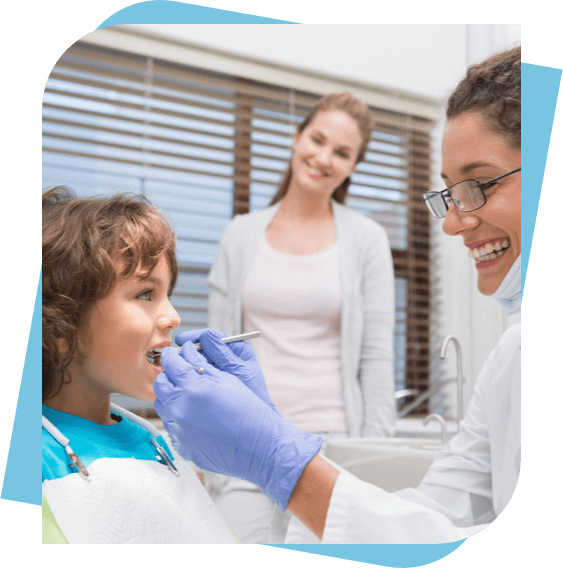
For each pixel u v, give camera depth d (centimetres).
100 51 136
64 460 88
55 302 95
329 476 100
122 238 96
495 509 139
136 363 98
